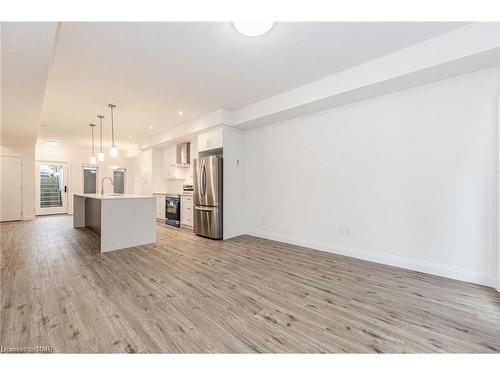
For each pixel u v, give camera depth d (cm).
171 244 430
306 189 409
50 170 809
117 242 393
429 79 274
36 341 159
